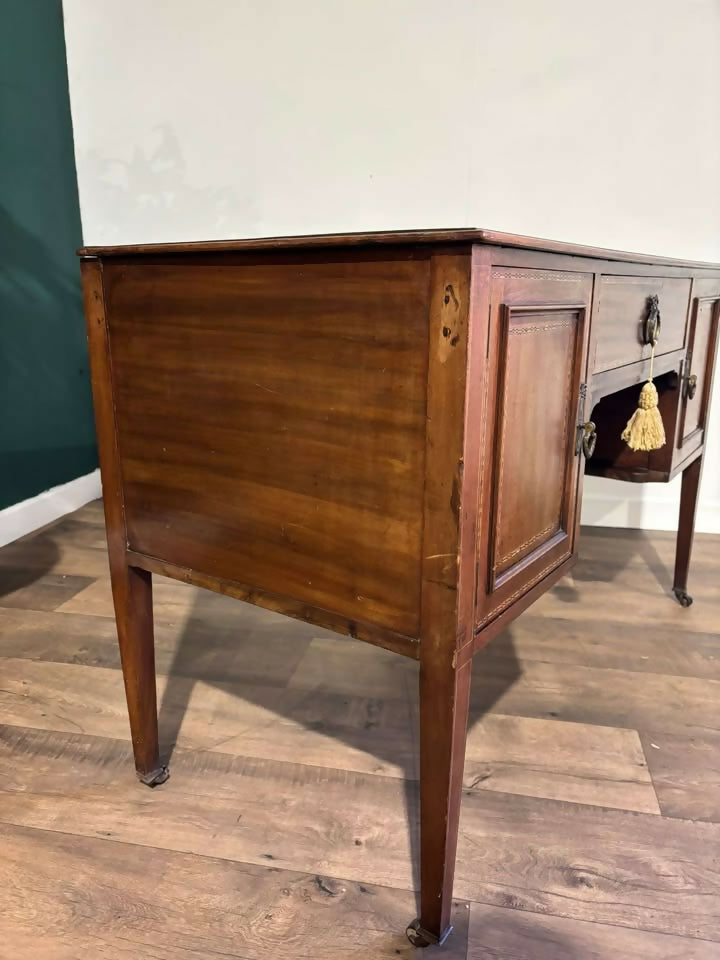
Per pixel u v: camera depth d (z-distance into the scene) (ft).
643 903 3.27
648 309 4.30
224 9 7.83
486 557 2.79
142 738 4.00
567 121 7.30
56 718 4.68
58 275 8.65
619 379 4.03
